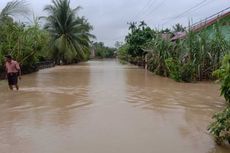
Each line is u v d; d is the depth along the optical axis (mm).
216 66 20281
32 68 31266
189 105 12445
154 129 8859
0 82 20766
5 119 10141
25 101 13484
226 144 7516
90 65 49406
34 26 28016
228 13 24703
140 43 39219
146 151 7117
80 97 14430
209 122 9617
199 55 20547
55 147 7383
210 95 14953
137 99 13844
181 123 9516
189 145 7492
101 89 17234
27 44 26844
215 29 22094
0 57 21828
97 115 10594
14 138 8078
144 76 25562
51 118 10203
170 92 16000
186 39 21375
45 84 19938
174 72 21094
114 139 7957
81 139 7953
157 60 26219
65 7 51625
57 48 50281
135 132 8555
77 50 53719
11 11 24141
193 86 18422
